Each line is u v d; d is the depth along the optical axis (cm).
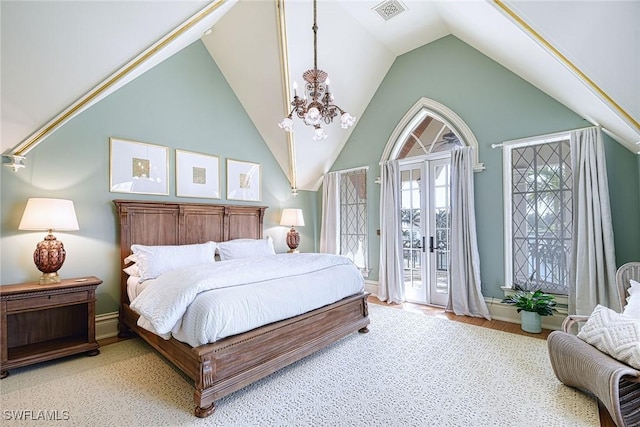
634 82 204
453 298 394
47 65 219
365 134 514
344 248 547
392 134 478
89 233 319
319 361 261
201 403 185
